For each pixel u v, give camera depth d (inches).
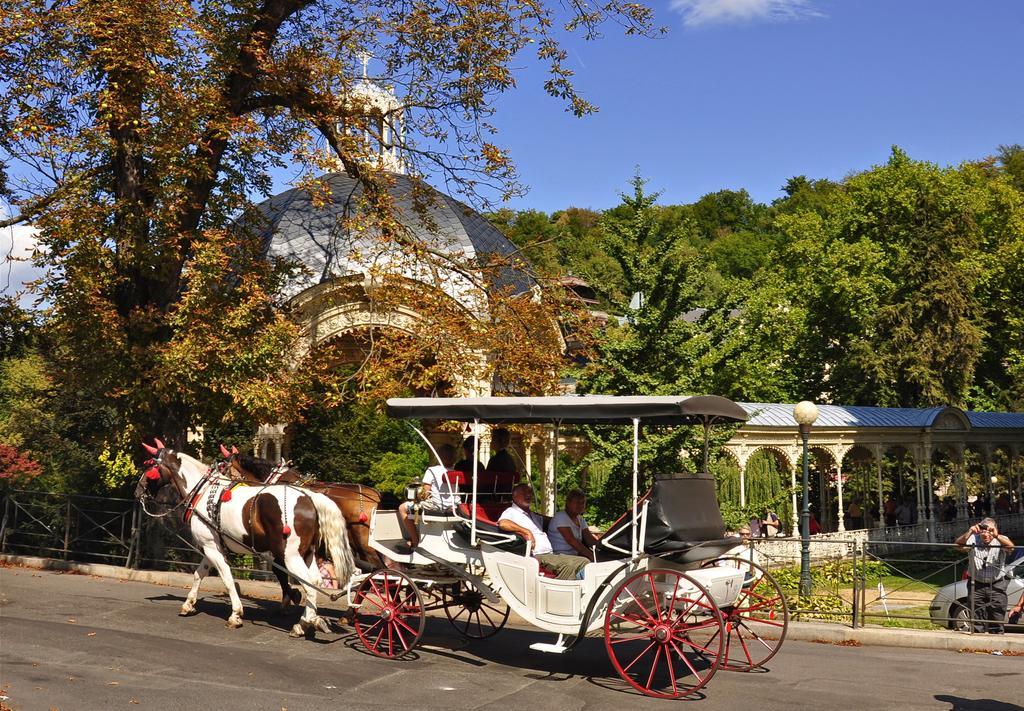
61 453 1145.4
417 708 356.2
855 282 2001.7
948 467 1876.2
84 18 657.0
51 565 769.6
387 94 849.5
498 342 783.7
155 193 714.8
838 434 1355.8
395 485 1243.8
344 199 1168.8
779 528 1205.7
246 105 821.2
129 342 730.8
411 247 815.1
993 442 1691.7
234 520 498.6
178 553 746.8
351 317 1073.5
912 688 413.7
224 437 1179.9
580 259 859.4
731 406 434.6
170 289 785.6
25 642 434.9
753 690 403.5
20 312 767.7
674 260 831.1
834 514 1675.7
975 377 2220.7
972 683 426.0
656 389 793.6
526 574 424.2
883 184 2172.7
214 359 698.2
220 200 791.7
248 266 795.4
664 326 818.8
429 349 819.4
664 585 402.0
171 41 684.7
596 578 403.5
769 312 1927.9
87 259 698.2
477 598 510.0
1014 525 1690.5
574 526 463.2
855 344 2003.0
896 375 2001.7
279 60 777.6
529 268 832.3
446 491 461.4
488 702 370.6
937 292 1973.4
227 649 446.0
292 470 538.0
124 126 705.6
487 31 753.0
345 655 449.4
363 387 793.6
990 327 2176.4
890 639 546.6
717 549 420.2
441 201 1225.4
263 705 347.9
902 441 1486.2
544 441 832.3
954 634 541.6
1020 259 2095.2
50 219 687.1
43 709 327.0
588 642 512.1
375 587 463.8
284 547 478.9
